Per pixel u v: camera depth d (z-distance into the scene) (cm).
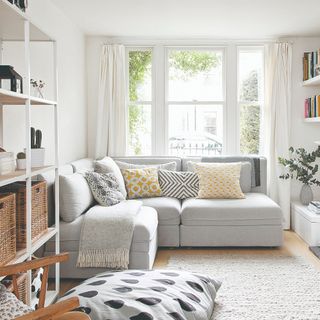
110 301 220
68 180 350
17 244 226
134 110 557
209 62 552
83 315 115
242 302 285
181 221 428
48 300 265
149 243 334
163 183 481
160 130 552
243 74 554
